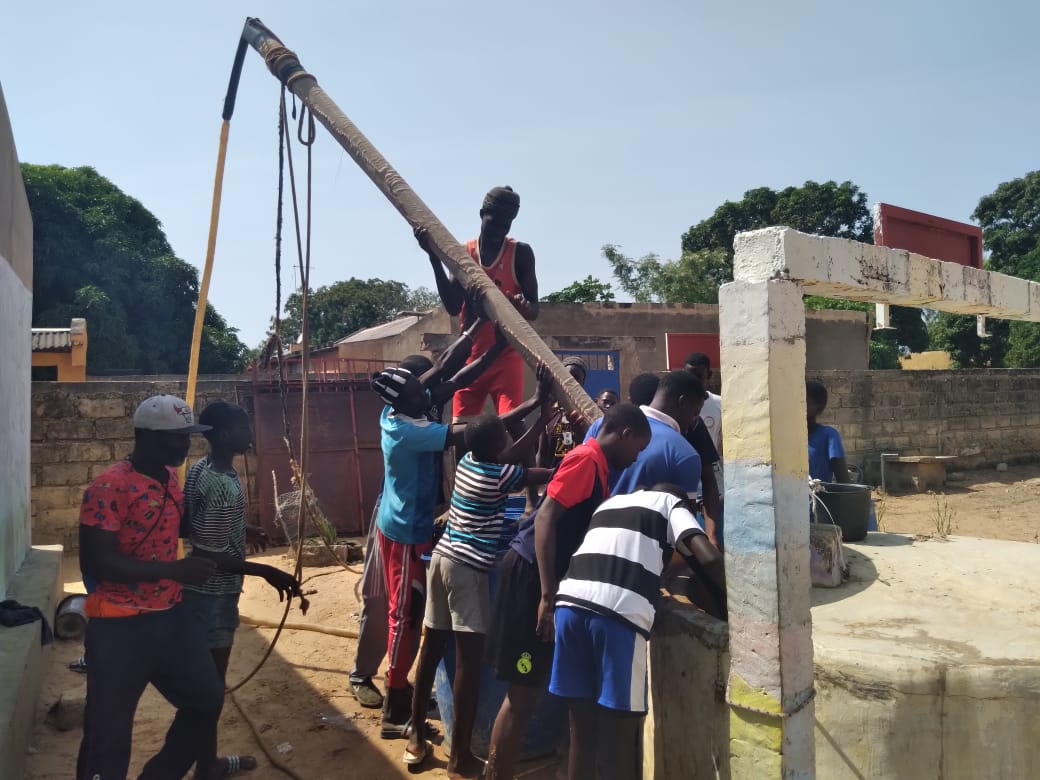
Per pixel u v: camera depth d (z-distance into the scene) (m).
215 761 3.42
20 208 6.32
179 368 24.73
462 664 3.57
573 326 13.35
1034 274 23.64
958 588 3.45
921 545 4.16
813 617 3.13
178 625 3.01
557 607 2.85
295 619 6.15
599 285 20.16
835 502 4.21
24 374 6.48
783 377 2.38
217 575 3.74
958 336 24.88
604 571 2.79
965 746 2.55
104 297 21.47
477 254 4.65
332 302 37.22
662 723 3.14
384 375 4.05
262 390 9.48
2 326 5.20
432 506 4.08
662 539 2.85
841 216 27.64
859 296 2.74
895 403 14.29
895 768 2.59
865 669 2.62
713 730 2.87
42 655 4.55
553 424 4.89
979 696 2.54
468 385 4.59
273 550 8.67
